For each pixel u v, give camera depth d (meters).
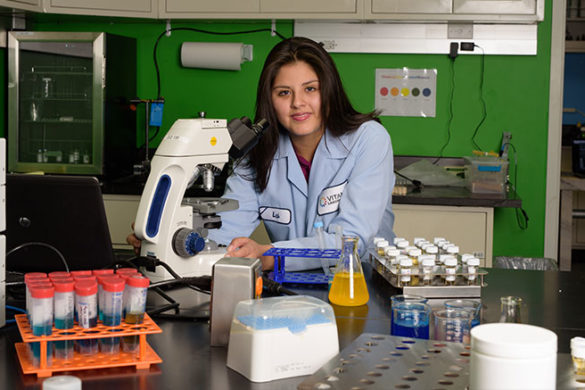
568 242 4.80
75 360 1.15
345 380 1.04
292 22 4.08
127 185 3.64
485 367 0.87
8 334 1.33
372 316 1.47
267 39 4.12
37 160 4.10
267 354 1.10
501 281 1.85
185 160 1.74
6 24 4.11
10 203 1.75
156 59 4.21
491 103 4.06
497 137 4.08
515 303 1.32
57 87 4.04
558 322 1.46
